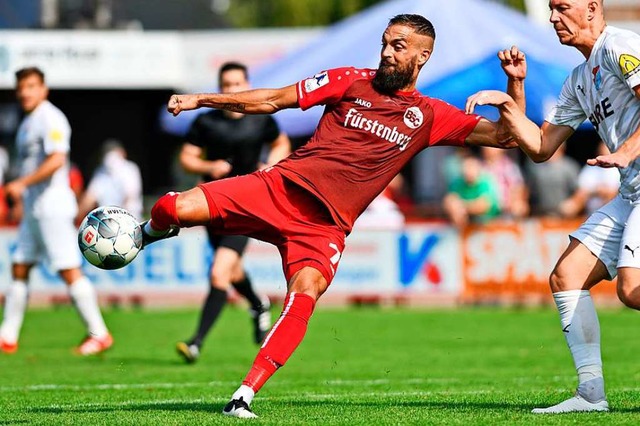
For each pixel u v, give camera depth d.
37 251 43.16
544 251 63.91
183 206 23.91
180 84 85.44
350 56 71.62
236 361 41.09
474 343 47.53
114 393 30.72
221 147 39.75
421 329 53.47
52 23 101.12
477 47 69.06
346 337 50.25
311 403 27.19
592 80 23.89
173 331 52.69
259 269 62.56
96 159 95.25
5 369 38.22
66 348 45.84
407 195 87.12
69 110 95.00
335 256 24.16
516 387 31.39
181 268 63.34
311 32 84.38
